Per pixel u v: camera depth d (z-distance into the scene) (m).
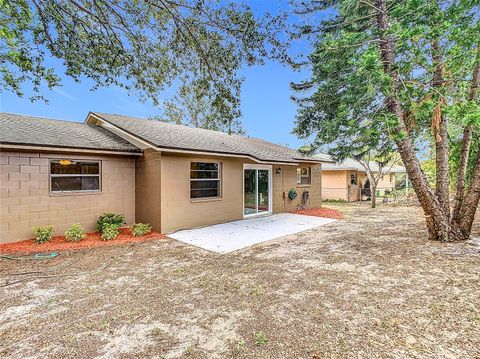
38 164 6.70
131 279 4.21
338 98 6.95
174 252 5.75
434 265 4.41
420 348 2.36
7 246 5.99
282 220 10.04
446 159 5.92
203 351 2.42
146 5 4.96
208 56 5.57
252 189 10.99
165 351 2.43
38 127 7.81
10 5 4.23
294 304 3.26
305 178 13.95
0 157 6.16
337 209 13.72
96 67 5.54
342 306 3.17
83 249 5.93
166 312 3.14
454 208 5.95
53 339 2.63
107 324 2.89
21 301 3.47
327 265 4.70
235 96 6.10
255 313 3.07
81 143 7.29
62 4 4.90
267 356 2.32
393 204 15.25
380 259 4.89
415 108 4.75
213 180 9.16
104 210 7.89
